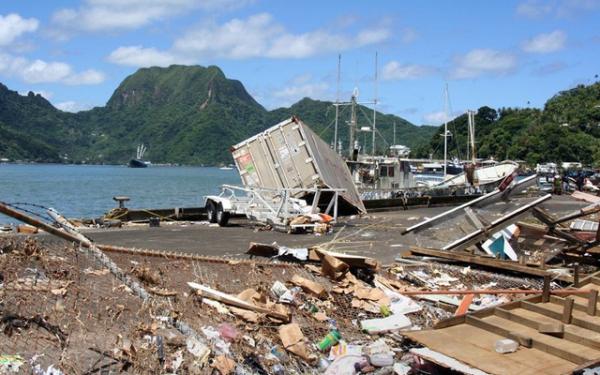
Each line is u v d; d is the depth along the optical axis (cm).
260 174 2448
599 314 865
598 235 1417
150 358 663
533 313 870
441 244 1484
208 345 715
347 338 874
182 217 2456
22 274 804
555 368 673
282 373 737
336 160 2583
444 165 5150
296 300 953
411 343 872
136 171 15412
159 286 881
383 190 3350
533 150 11775
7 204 801
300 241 1698
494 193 1510
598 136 12694
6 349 617
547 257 1417
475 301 1073
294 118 2384
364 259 1124
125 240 1563
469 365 675
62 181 8238
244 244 1561
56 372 593
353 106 3741
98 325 708
